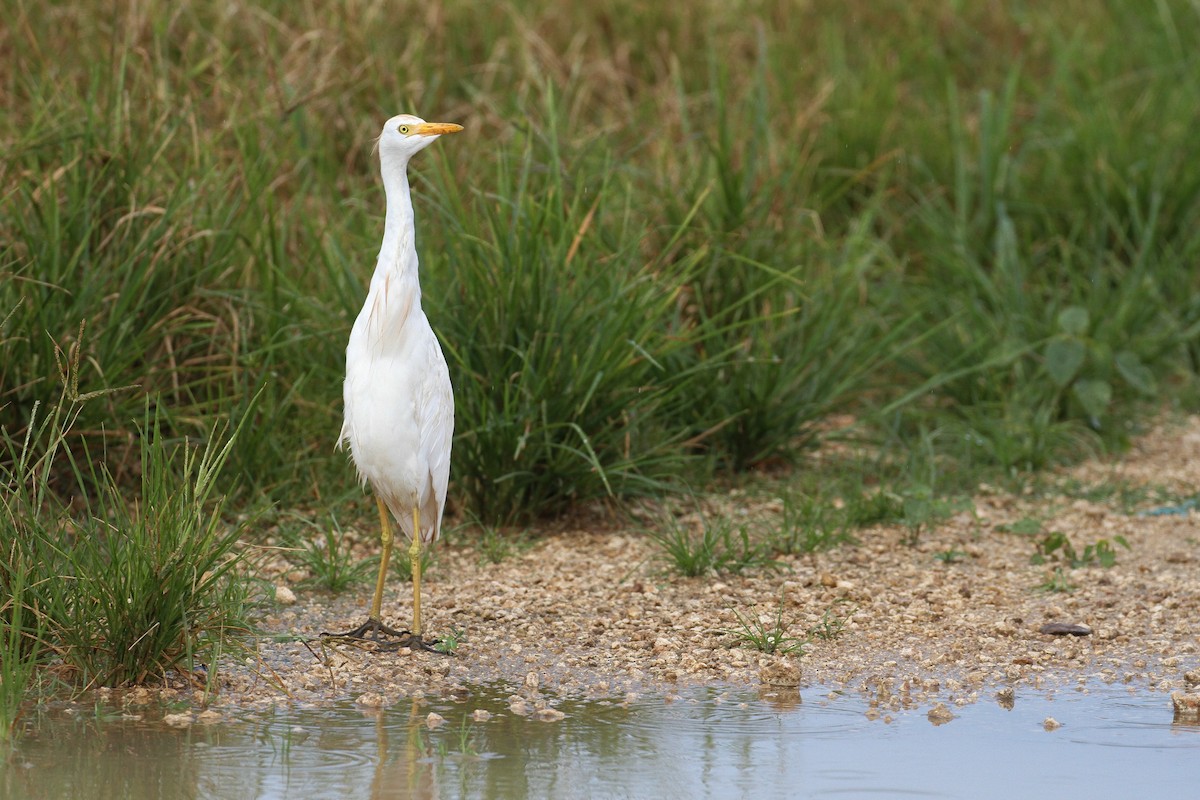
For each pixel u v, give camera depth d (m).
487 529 11.21
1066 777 7.04
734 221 13.10
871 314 13.95
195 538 8.15
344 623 9.36
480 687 8.30
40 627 7.79
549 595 10.02
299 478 11.62
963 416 14.00
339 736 7.41
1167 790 6.89
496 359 11.16
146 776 6.79
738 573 10.54
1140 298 14.57
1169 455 13.70
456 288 11.44
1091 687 8.45
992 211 15.86
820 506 11.74
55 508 10.39
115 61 13.82
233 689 8.09
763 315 12.68
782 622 9.53
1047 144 16.47
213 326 11.77
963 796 6.79
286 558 10.43
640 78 17.22
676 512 11.88
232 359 11.72
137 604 7.88
